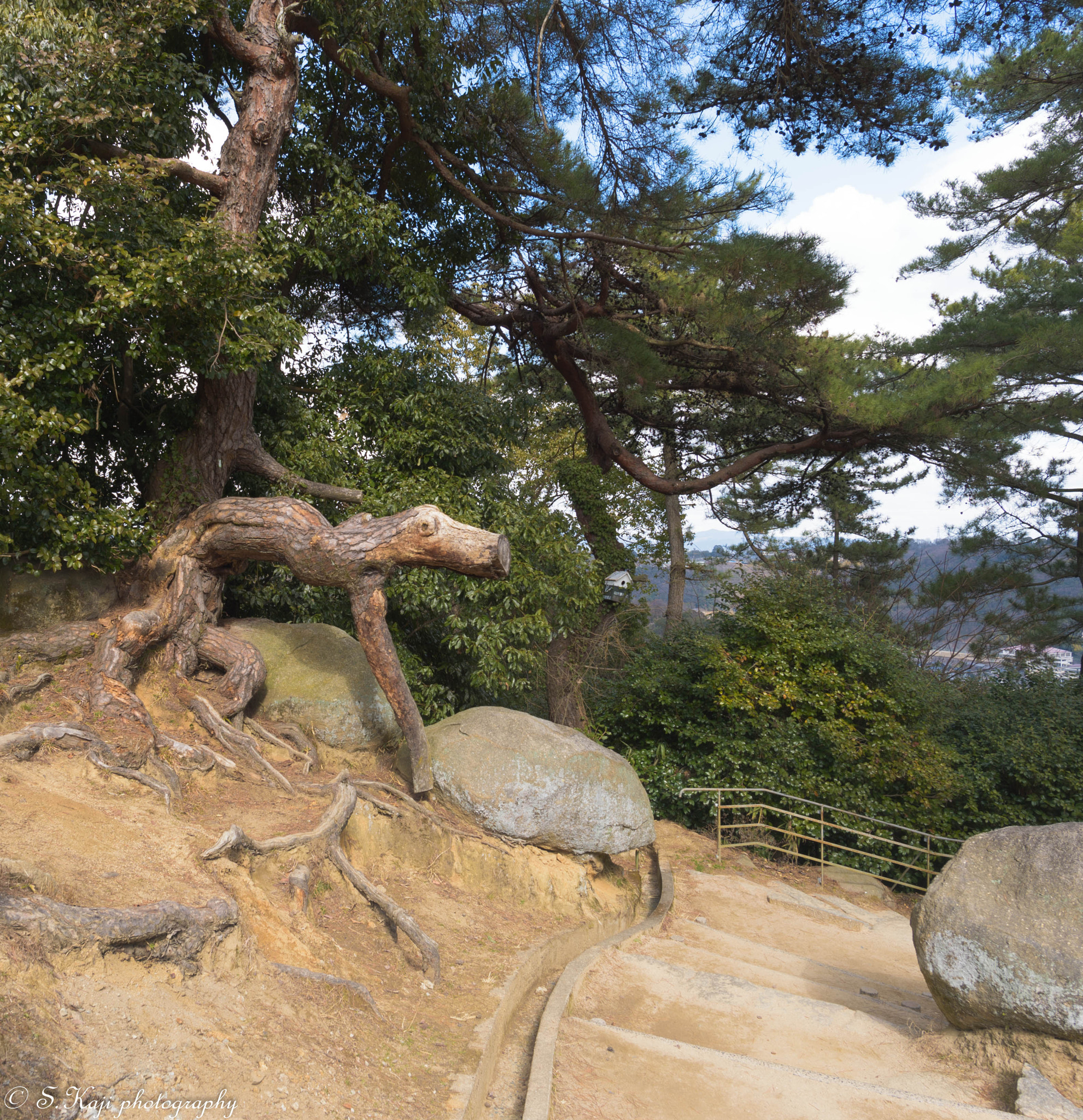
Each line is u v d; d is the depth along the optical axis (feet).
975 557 82.94
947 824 41.29
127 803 19.75
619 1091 17.19
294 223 37.24
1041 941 19.95
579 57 43.45
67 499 26.30
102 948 12.45
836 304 42.96
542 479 61.57
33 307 24.49
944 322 56.39
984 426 49.90
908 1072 20.22
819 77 43.78
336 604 38.29
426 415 39.58
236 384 32.22
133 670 26.35
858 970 29.25
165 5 26.73
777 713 45.78
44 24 24.25
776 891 36.73
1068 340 47.88
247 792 24.39
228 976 14.52
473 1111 14.89
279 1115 11.88
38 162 25.44
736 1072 18.29
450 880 27.04
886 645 46.16
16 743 19.71
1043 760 42.63
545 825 28.81
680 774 44.06
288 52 31.65
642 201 42.24
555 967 24.85
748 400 60.95
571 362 52.44
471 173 42.96
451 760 29.48
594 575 44.70
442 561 25.99
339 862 21.88
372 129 42.34
